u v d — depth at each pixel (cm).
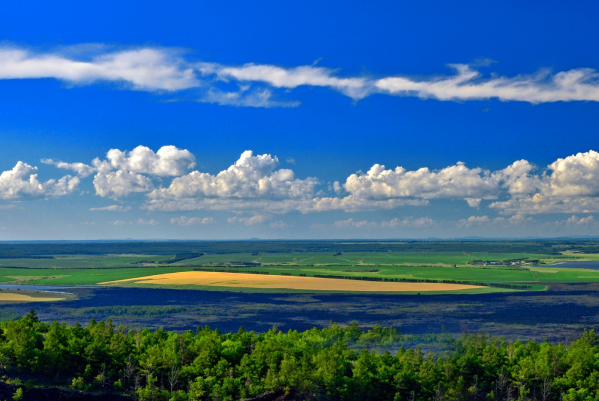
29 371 13900
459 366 14788
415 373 14162
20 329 14825
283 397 13725
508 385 14538
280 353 14762
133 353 14862
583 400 13862
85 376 13912
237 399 13575
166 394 13475
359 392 13825
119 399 13325
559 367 14962
